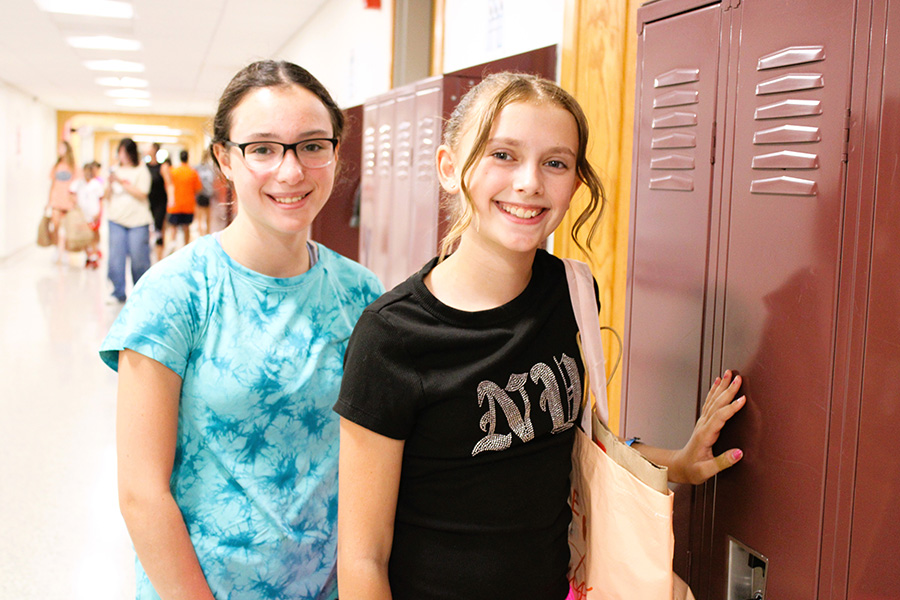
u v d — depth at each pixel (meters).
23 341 5.66
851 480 0.99
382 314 0.95
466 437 0.96
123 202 7.36
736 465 1.17
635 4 1.95
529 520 0.99
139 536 1.06
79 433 3.68
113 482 3.11
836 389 1.00
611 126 2.06
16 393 4.32
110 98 14.56
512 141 0.92
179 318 1.11
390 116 3.18
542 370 1.00
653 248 1.34
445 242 0.99
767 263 1.10
